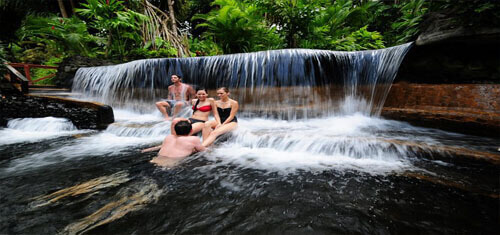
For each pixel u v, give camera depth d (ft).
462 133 12.29
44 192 5.95
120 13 32.42
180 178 7.04
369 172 7.66
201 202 5.43
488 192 6.00
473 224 4.49
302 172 7.70
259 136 11.33
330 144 9.96
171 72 23.15
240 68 21.26
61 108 17.22
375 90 18.06
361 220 4.62
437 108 14.47
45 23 33.27
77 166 8.20
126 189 6.16
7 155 9.76
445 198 5.66
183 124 9.70
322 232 4.19
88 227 4.31
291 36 31.32
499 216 4.79
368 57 18.51
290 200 5.55
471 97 13.29
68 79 28.53
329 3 35.29
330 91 19.53
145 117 20.80
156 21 39.63
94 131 15.61
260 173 7.58
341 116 19.20
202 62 22.39
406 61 17.49
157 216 4.75
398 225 4.44
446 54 15.79
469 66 15.12
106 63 30.60
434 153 8.58
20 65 27.40
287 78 20.11
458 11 13.96
